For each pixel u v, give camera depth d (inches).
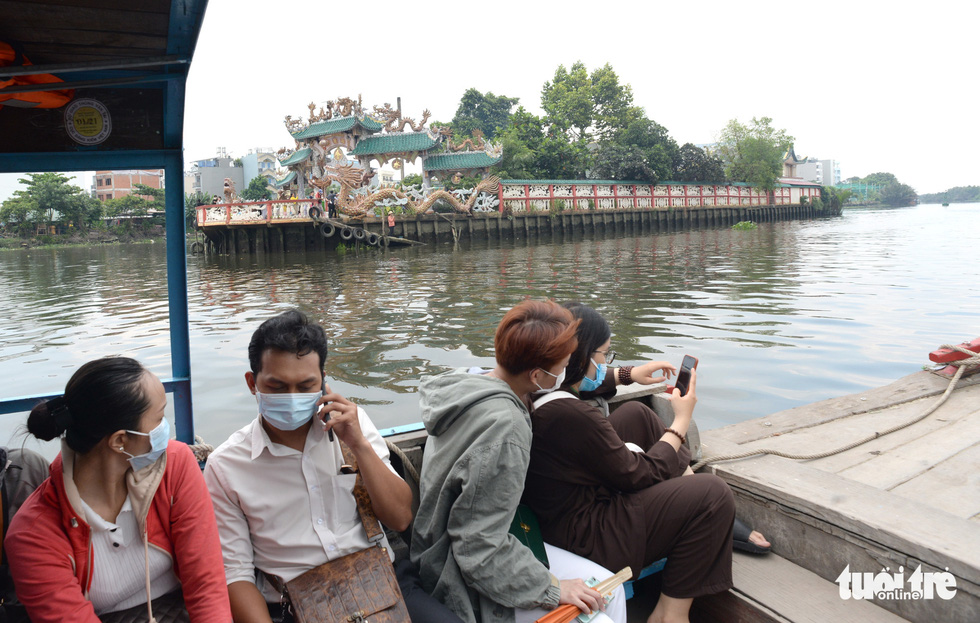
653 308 441.7
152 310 525.0
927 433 142.0
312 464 74.0
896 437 141.0
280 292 622.5
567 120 1861.5
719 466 106.9
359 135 1346.0
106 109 92.8
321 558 74.2
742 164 2128.4
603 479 84.3
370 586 71.1
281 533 74.1
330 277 756.0
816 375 263.6
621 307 450.0
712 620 92.9
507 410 76.8
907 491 113.5
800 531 93.0
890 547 80.0
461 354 327.6
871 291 492.1
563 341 77.1
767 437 145.6
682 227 1797.5
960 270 612.4
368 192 1248.8
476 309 472.4
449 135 1382.9
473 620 74.7
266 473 73.9
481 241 1365.7
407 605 75.7
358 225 1206.3
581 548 83.7
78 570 62.0
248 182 2571.4
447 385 84.1
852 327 357.1
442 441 80.6
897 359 286.7
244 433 76.1
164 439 62.9
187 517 66.4
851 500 90.0
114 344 385.7
